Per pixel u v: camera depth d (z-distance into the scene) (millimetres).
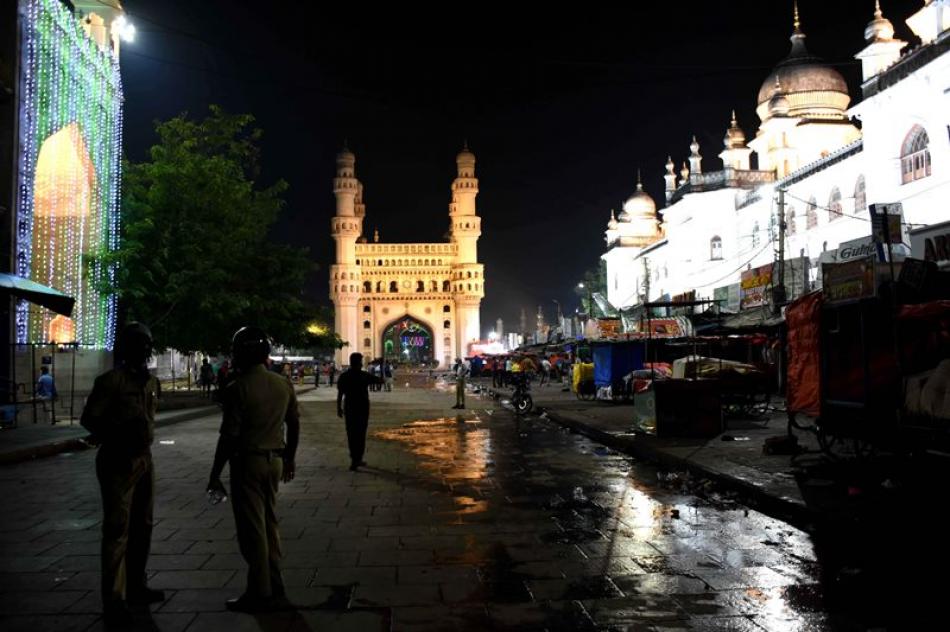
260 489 4227
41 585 4656
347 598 4367
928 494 6434
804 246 27391
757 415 15016
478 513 6730
